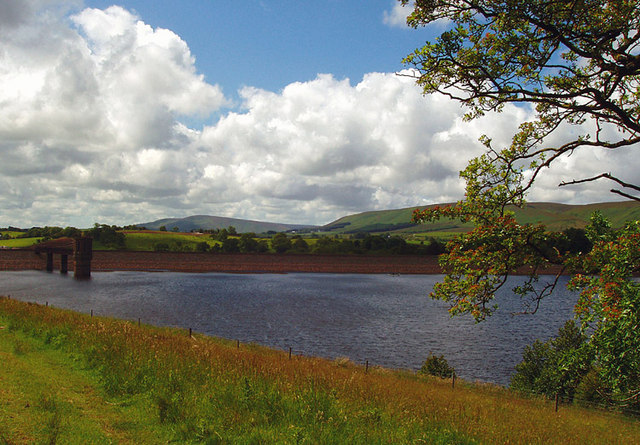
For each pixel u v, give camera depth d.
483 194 10.23
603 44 9.26
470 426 11.91
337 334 56.41
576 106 9.55
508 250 9.50
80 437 8.29
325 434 9.16
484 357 45.56
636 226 8.64
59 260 162.62
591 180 9.73
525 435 12.58
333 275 174.62
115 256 168.88
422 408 13.27
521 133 10.38
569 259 9.26
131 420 9.69
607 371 8.52
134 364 13.43
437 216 10.45
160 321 63.03
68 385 11.63
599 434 15.83
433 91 10.38
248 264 183.75
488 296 9.76
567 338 26.86
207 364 14.59
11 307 24.50
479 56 9.59
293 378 14.16
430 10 9.97
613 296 7.86
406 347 49.62
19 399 9.74
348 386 14.38
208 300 89.75
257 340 51.50
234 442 8.69
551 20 9.23
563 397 24.06
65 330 17.97
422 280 155.25
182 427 9.23
